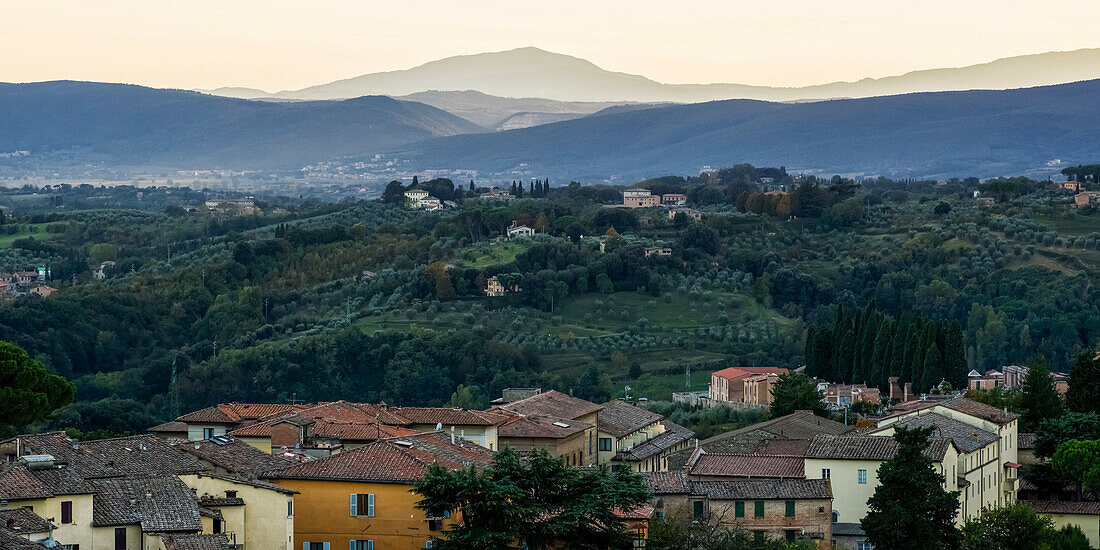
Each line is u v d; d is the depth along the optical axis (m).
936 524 169.25
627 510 135.00
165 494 128.25
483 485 129.00
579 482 134.38
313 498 145.25
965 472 193.12
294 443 179.62
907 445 168.50
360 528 144.25
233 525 135.25
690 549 154.38
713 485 173.00
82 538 120.56
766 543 161.12
